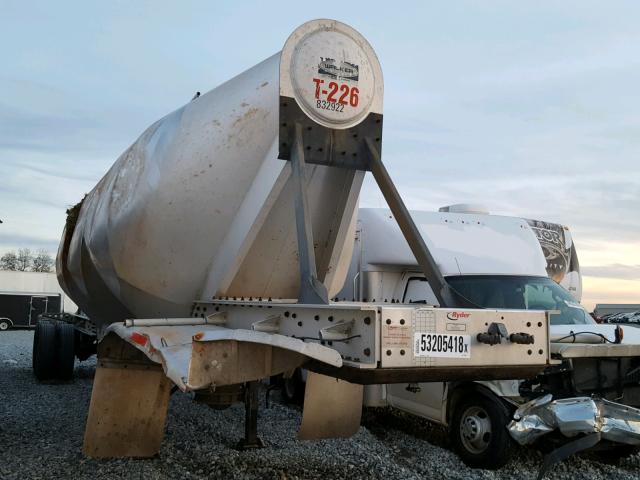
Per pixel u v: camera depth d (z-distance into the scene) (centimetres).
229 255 462
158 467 450
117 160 597
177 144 485
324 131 396
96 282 600
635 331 597
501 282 671
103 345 422
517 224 820
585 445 450
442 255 728
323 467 491
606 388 529
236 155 466
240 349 306
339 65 402
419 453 562
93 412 421
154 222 484
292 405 782
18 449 499
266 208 438
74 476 424
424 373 311
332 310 312
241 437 576
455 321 314
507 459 502
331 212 472
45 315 1168
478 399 527
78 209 715
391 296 752
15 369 1133
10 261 7156
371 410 775
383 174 398
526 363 333
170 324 411
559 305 643
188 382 286
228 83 498
